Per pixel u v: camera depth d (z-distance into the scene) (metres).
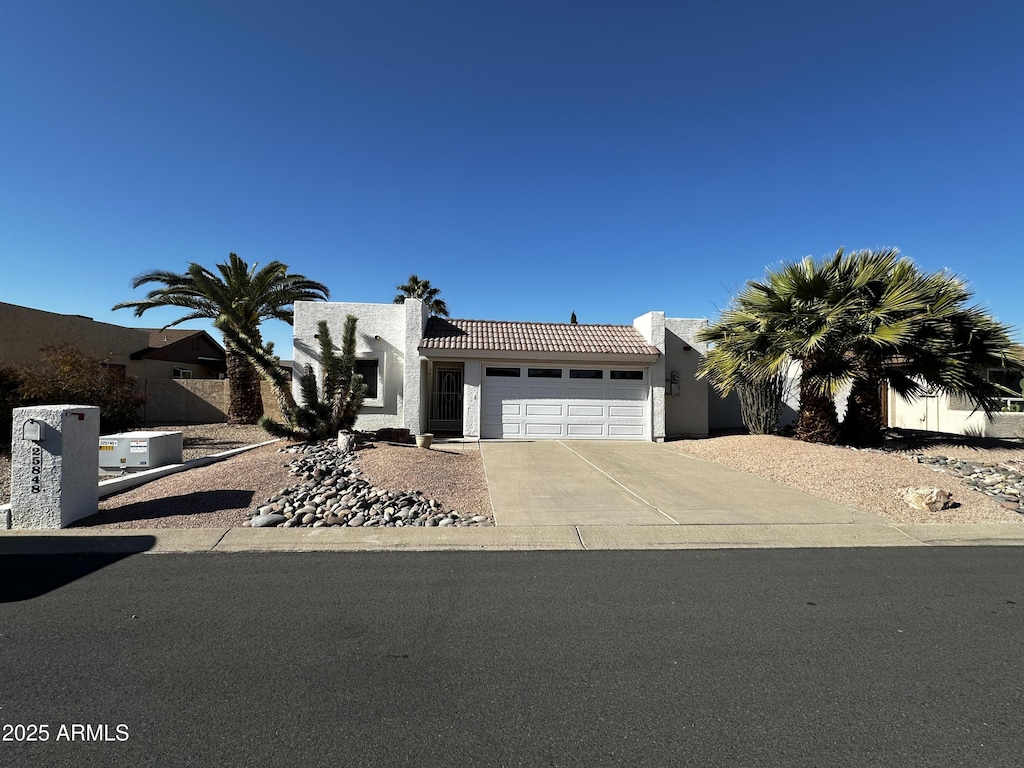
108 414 13.43
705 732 2.96
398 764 2.70
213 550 6.24
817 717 3.11
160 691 3.31
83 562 5.79
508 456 12.45
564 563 5.89
